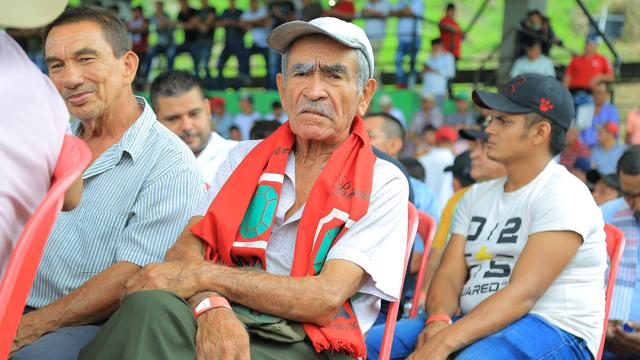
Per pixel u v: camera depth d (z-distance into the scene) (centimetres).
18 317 152
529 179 288
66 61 253
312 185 228
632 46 1490
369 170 223
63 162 159
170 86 380
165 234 249
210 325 190
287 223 224
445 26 1180
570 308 272
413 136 1130
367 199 218
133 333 178
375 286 217
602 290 282
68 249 248
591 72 1041
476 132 406
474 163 407
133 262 240
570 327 271
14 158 152
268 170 228
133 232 245
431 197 448
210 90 1254
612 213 370
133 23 1268
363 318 221
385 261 218
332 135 227
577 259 275
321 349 204
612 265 289
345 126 228
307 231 217
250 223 223
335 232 215
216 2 1625
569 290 274
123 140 255
